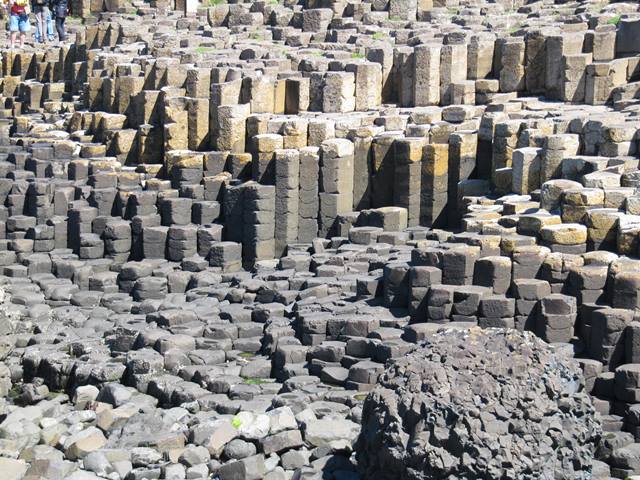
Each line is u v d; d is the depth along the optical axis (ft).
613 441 53.83
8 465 54.49
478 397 46.39
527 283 61.57
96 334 74.84
